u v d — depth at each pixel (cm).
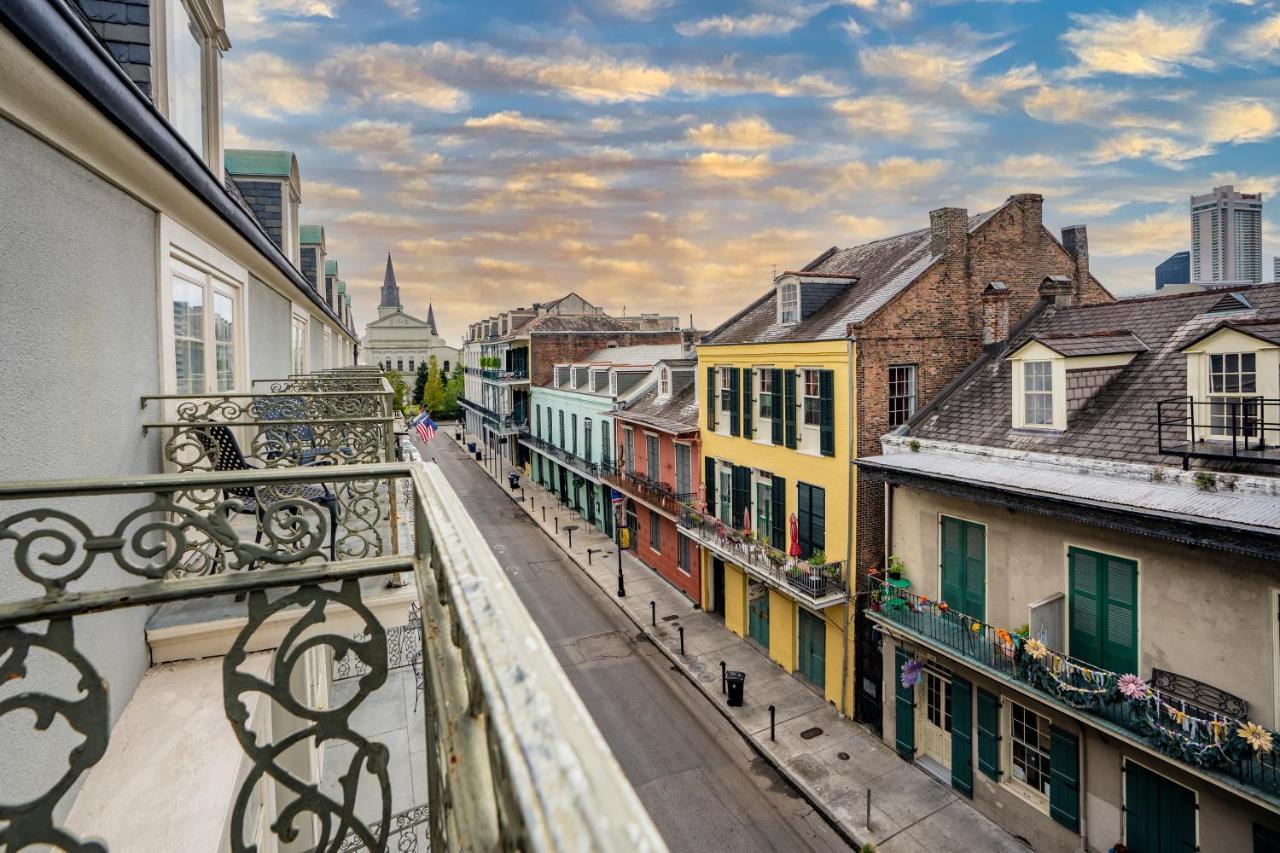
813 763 1390
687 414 2406
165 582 234
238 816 230
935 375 1582
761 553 1762
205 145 764
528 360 4409
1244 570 855
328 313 1920
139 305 531
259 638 528
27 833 208
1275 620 830
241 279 880
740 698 1619
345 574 245
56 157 397
